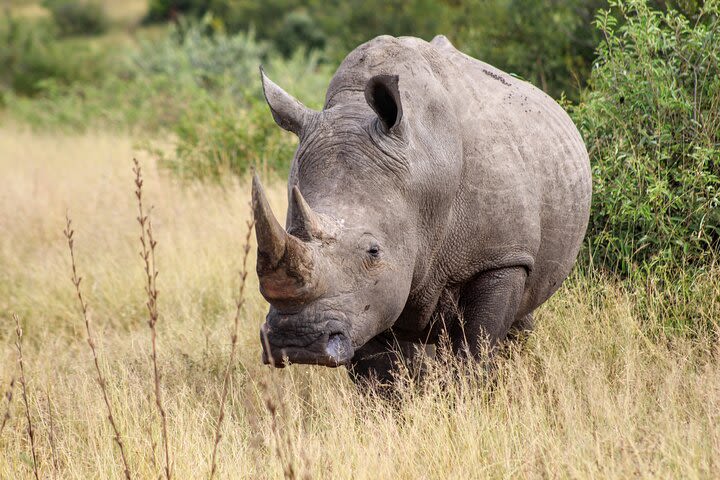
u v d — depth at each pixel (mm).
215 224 35156
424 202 18016
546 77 44719
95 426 19297
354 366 21156
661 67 26797
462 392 18766
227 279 31156
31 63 109688
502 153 20078
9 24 118938
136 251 34562
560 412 18516
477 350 20031
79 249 35750
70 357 26266
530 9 47594
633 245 25156
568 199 21906
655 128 25969
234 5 146250
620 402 18188
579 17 45281
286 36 139250
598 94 27234
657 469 15562
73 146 61531
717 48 26047
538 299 22297
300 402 20812
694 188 24750
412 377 20312
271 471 17156
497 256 19984
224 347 25062
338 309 16312
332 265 16281
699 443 16531
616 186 25453
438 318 20312
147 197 40906
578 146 23094
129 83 79000
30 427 17641
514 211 20000
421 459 17438
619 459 16141
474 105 20172
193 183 41906
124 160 50594
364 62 18766
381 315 17156
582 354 21344
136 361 24609
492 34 48812
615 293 24062
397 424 19281
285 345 16219
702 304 23375
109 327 29391
